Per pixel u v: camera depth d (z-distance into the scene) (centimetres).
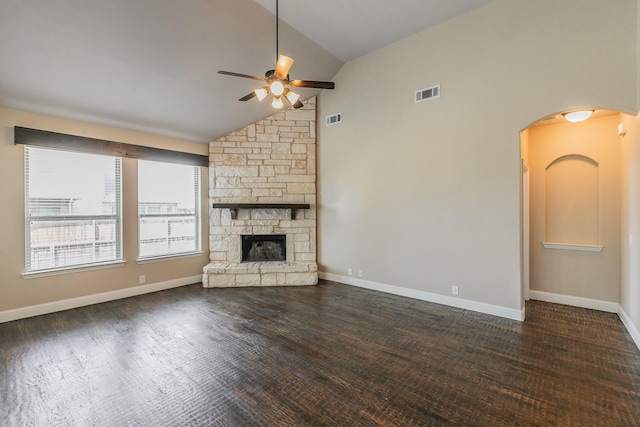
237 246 546
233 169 544
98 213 429
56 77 329
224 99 452
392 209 461
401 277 455
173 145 503
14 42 280
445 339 304
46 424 189
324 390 222
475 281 383
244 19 348
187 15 313
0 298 350
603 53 297
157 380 236
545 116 331
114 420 192
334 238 540
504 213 359
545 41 328
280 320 359
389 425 186
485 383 228
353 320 358
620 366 249
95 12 278
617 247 375
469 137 382
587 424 185
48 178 387
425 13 380
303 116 554
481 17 369
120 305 415
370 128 484
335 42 443
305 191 554
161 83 382
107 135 430
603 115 383
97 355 275
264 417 194
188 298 448
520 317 350
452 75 395
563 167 416
